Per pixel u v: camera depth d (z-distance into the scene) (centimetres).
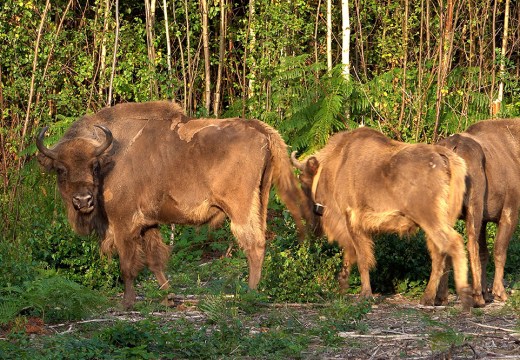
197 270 2020
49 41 2580
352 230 1655
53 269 1739
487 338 1307
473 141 1652
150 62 2506
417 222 1553
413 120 2545
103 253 1681
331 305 1525
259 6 2777
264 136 1620
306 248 1666
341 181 1669
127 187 1617
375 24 2884
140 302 1609
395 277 1767
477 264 1614
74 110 2561
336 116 2577
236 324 1341
